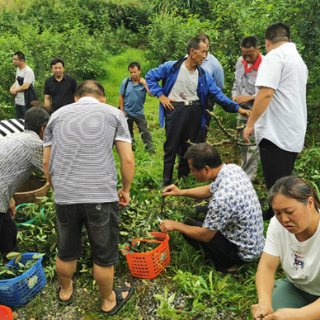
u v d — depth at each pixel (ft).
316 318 6.12
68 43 30.76
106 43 42.27
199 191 10.50
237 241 9.19
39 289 9.39
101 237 7.89
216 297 8.50
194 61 12.78
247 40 13.50
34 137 9.34
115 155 17.34
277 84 10.19
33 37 28.07
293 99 10.34
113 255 8.17
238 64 14.80
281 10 17.84
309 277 6.79
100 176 7.72
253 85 14.32
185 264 9.95
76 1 49.11
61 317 8.63
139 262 9.39
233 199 8.71
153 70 13.58
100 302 9.07
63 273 8.55
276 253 7.23
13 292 8.62
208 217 8.98
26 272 8.74
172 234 10.70
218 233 9.51
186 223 10.32
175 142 13.75
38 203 12.34
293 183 5.93
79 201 7.66
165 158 14.23
